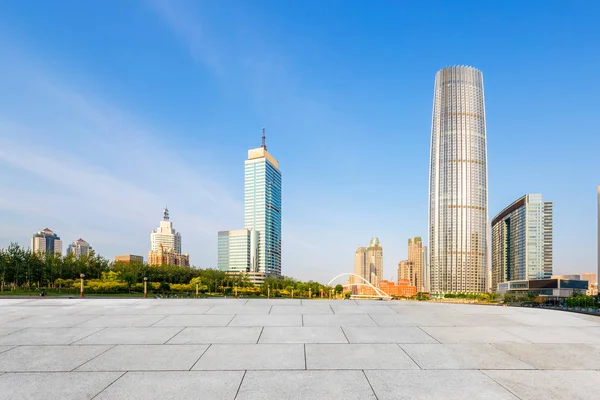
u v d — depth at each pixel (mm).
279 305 13000
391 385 5211
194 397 4770
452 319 10258
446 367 6012
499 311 11758
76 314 10969
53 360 6332
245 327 9062
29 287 99688
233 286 142500
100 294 97562
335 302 13938
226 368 5934
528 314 11172
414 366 6059
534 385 5219
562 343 7586
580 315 10984
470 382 5332
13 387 5102
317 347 7234
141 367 5965
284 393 4914
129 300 14617
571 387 5148
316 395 4848
